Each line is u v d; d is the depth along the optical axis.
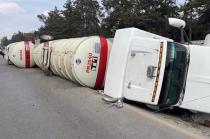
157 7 49.62
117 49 13.12
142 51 11.68
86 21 88.12
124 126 9.32
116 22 55.94
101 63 16.52
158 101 11.29
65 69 18.61
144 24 47.53
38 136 8.34
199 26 41.53
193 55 11.31
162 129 9.16
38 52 27.94
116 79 12.68
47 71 23.75
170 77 11.25
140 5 51.09
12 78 22.45
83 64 16.36
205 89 11.16
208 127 10.87
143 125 9.47
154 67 11.30
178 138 8.37
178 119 11.15
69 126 9.30
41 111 11.28
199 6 39.41
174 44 11.38
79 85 17.20
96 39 16.58
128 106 11.88
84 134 8.52
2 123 9.64
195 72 11.23
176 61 11.30
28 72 27.20
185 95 11.30
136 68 11.80
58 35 89.38
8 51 36.50
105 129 8.99
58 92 15.54
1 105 12.37
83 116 10.49
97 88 16.91
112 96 12.81
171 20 14.13
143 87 11.58
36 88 17.12
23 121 9.88
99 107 11.82
